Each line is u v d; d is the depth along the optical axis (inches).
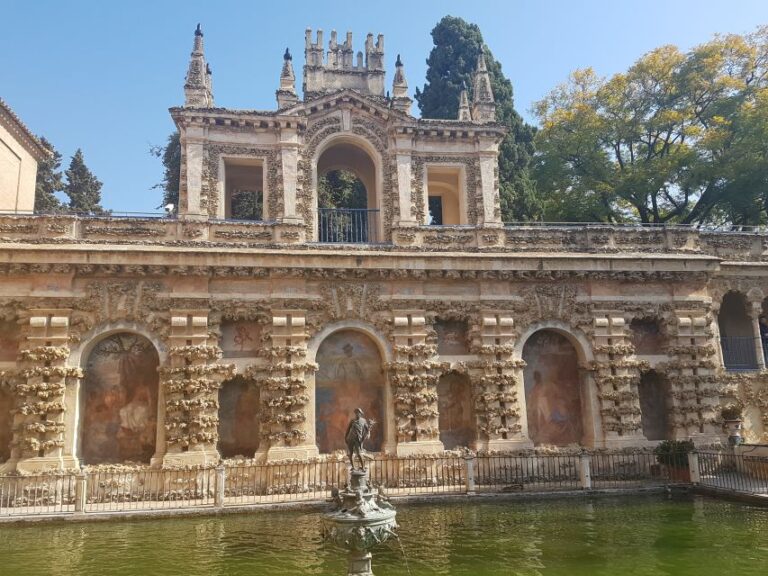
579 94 2041.1
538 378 1302.9
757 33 1851.6
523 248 1328.7
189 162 1251.2
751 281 1433.3
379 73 1464.1
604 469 1223.5
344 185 2135.8
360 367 1243.8
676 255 1348.4
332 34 1467.8
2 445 1109.1
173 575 651.5
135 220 1206.9
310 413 1180.5
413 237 1295.5
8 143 1397.6
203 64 1311.5
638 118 1920.5
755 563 671.8
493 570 664.4
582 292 1317.7
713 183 1833.2
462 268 1257.4
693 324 1334.9
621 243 1371.8
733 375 1365.7
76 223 1188.5
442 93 2135.8
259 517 941.8
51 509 967.0
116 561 705.6
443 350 1266.0
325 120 1334.9
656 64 1876.2
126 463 1126.4
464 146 1376.7
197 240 1215.6
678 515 906.7
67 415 1104.2
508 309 1278.3
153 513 932.0
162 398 1143.6
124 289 1162.0
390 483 1159.6
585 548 742.5
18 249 1117.7
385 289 1250.0
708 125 1876.2
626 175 1875.0
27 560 711.7
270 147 1302.9
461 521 888.9
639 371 1307.8
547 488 1090.7
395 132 1339.8
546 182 2026.3
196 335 1161.4
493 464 1193.4
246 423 1191.6
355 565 575.8
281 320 1194.0
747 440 1344.7
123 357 1174.3
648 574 642.2
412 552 734.5
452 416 1252.5
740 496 984.3
